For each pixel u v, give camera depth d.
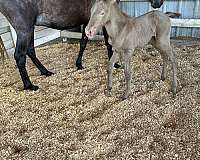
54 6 2.68
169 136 2.12
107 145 2.06
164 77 2.86
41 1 2.61
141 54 3.57
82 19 2.94
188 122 2.26
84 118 2.41
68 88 2.89
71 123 2.35
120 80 2.98
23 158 2.00
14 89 2.94
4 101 2.73
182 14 3.77
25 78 2.84
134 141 2.09
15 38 3.89
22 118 2.46
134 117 2.37
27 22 2.59
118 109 2.47
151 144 2.06
